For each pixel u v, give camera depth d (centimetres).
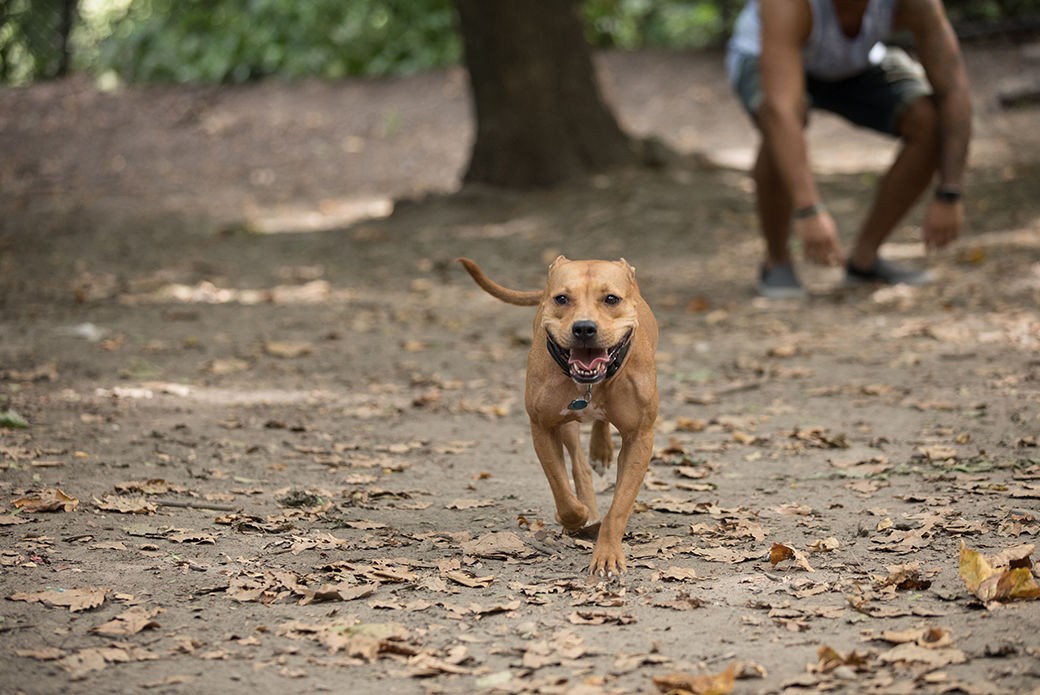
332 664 397
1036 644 385
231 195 2097
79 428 750
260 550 522
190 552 516
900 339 1004
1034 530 515
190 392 870
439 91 2506
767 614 435
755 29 1217
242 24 2680
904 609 429
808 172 1084
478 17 1778
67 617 433
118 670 389
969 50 2338
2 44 2745
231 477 653
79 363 954
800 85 1097
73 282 1355
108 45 2739
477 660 399
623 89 2455
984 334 986
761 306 1184
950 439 705
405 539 541
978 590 435
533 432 518
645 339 505
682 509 589
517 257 1468
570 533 543
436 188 2073
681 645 406
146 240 1675
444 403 850
